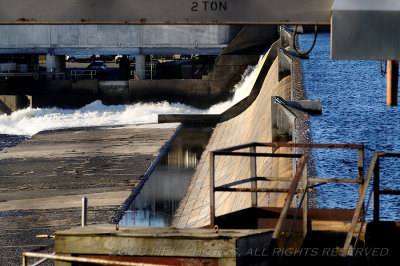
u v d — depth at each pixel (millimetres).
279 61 75500
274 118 50125
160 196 60500
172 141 88188
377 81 69875
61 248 15523
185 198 60000
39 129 105000
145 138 90250
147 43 116375
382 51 18281
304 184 19094
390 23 18188
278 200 36406
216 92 111000
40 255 15281
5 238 47688
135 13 18938
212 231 15773
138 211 55688
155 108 112312
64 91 115000
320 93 65375
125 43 116750
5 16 18953
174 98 112438
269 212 20656
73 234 15453
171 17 18969
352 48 18359
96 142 89062
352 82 69688
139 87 113438
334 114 56094
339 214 20562
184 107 112062
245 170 57438
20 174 70938
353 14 18266
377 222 19406
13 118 110750
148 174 69438
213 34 114875
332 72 74125
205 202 56812
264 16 18875
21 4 18938
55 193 62094
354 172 39406
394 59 18281
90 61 163250
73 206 57000
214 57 122875
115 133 95625
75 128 102625
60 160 77625
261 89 93188
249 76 109000
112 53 117688
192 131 94875
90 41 116812
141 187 64000
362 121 53875
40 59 166375
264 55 105125
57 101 114750
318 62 78812
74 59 162500
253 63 109750
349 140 49094
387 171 39969
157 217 53750
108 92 114312
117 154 80000
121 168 72250
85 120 108625
